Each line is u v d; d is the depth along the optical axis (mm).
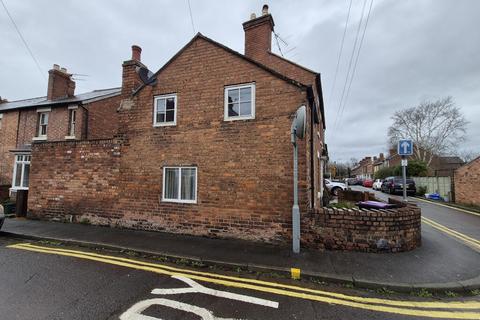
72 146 8734
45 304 3568
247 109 6984
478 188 15664
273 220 6398
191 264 5316
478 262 5355
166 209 7441
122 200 7953
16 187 14992
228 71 7188
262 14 11500
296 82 6480
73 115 15234
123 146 8094
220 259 5309
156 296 3867
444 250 6172
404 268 4938
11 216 9516
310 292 4152
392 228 5863
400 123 42938
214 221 6914
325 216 6031
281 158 6480
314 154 9234
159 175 7605
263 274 4855
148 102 7961
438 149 40250
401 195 24203
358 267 4949
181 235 7109
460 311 3676
